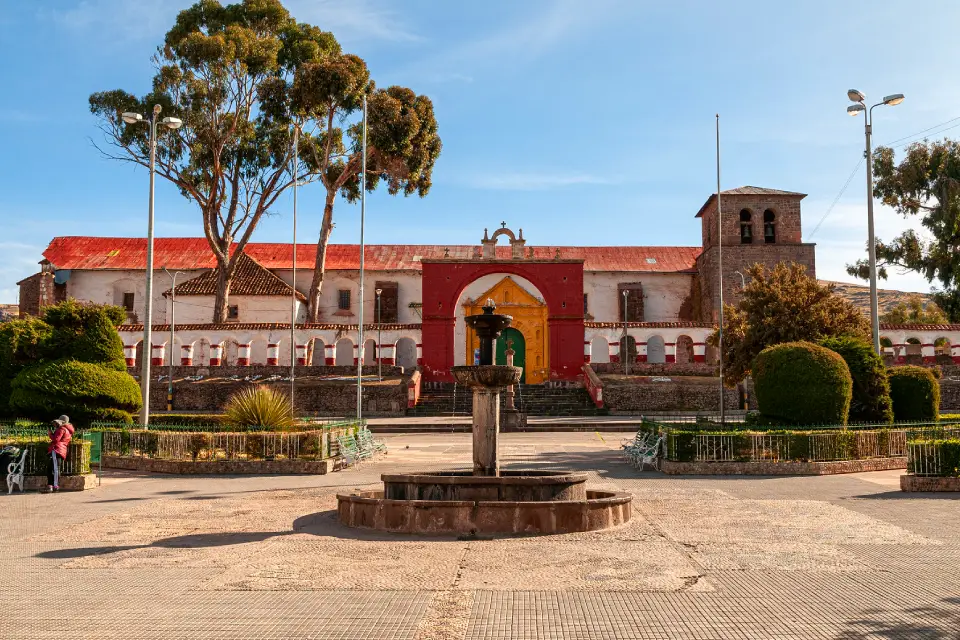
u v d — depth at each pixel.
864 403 21.67
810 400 19.75
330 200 52.22
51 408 22.30
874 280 24.56
